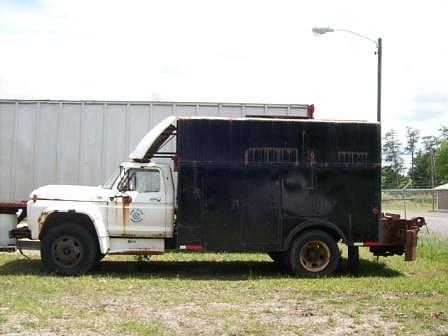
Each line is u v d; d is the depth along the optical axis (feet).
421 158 360.89
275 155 36.32
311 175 36.47
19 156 49.60
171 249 37.19
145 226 36.42
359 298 29.04
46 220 35.55
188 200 35.68
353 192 36.70
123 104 49.73
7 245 39.34
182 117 36.01
